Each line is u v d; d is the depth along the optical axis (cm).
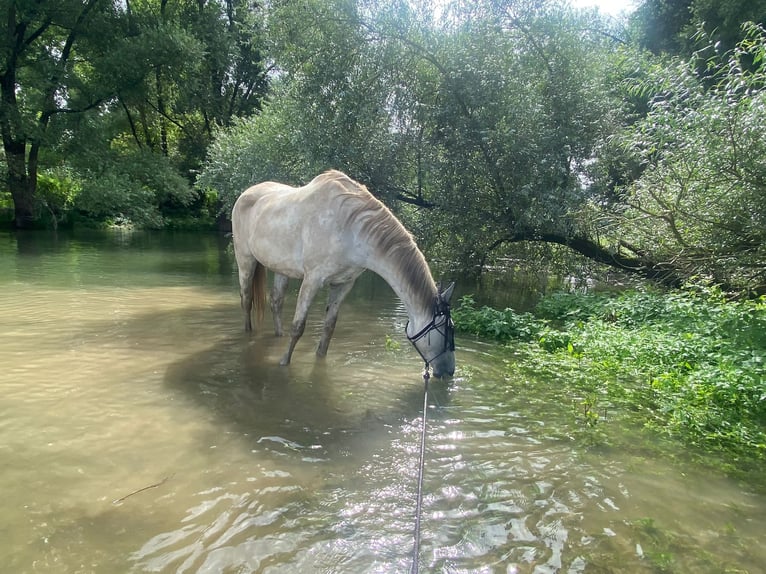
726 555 235
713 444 356
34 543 223
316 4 945
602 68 998
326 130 958
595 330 625
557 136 923
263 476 288
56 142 1711
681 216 718
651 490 293
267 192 580
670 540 245
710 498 286
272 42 1003
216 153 1391
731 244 674
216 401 397
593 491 289
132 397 396
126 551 220
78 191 1881
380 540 234
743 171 605
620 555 232
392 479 291
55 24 1741
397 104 1008
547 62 974
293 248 505
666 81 684
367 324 692
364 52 971
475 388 459
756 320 589
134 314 685
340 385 448
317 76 963
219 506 256
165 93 2369
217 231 2547
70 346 524
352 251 464
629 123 1199
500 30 962
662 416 404
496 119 953
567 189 930
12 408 364
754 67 1173
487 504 270
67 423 345
